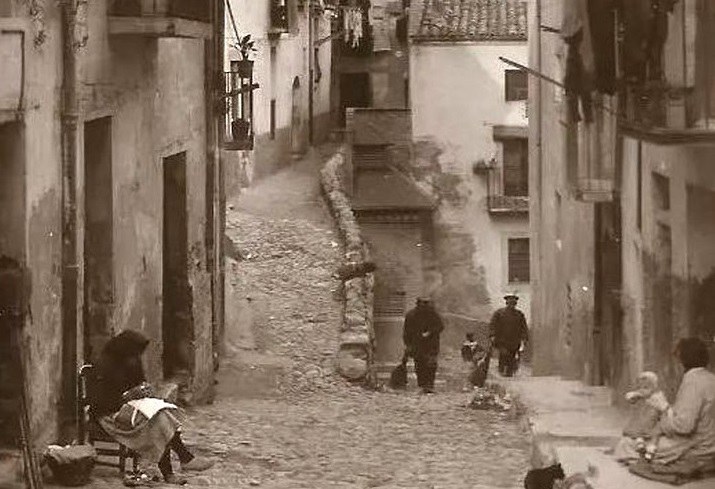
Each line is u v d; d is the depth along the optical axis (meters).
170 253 31.84
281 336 40.03
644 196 25.66
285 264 46.66
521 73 67.00
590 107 26.61
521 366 54.94
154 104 28.66
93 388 21.08
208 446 24.98
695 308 21.44
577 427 23.92
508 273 67.38
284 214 53.72
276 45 64.94
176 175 31.83
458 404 34.03
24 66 20.16
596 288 30.97
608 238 30.02
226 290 42.97
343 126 84.62
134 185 27.12
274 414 30.89
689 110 19.61
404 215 63.97
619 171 28.67
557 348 39.22
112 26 24.92
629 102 21.89
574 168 33.59
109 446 22.08
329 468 23.78
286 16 63.66
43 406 21.22
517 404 30.80
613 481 17.31
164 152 29.58
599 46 23.50
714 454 17.38
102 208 25.41
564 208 37.19
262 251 47.81
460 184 67.19
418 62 66.88
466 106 66.88
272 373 36.62
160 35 25.41
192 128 32.50
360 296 43.00
